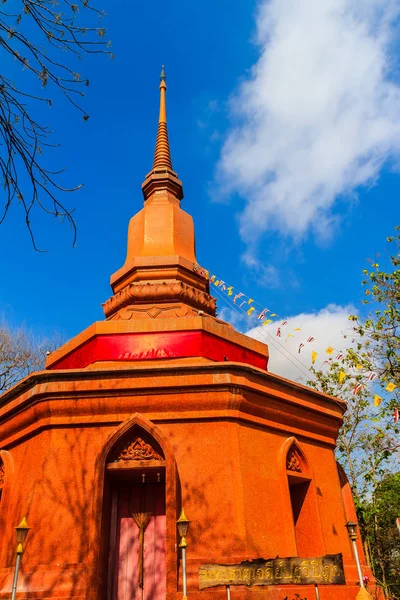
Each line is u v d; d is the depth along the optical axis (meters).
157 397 10.82
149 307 14.10
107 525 10.15
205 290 15.95
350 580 11.59
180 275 15.12
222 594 9.05
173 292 14.22
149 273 15.03
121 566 10.24
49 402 10.90
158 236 16.08
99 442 10.62
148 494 10.94
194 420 10.80
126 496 10.92
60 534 9.71
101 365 11.98
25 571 9.44
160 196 17.39
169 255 15.34
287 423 12.21
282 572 7.83
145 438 10.66
